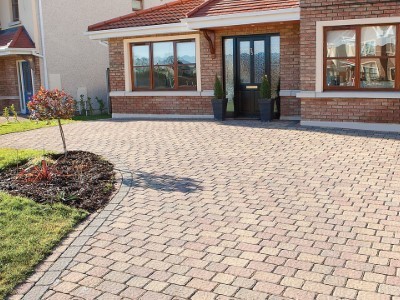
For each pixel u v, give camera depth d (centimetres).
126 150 973
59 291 413
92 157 895
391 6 1051
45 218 567
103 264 458
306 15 1134
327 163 795
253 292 394
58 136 1196
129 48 1552
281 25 1291
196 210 594
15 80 2045
